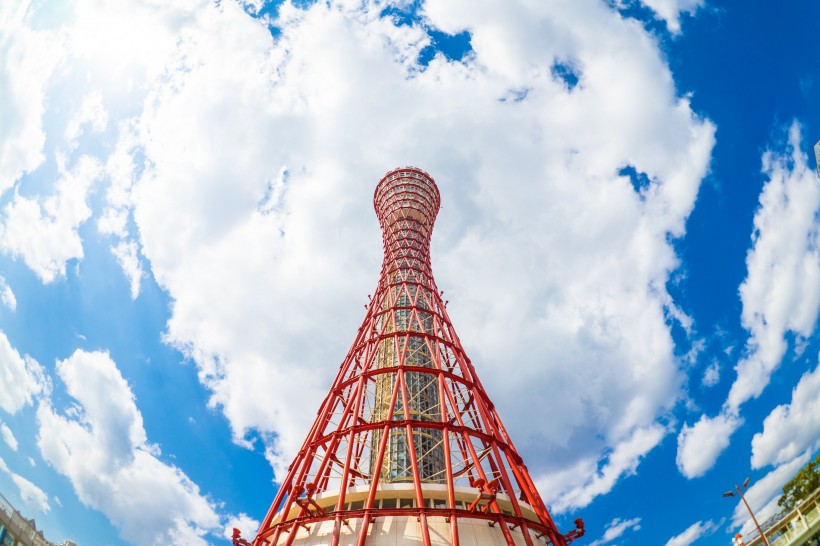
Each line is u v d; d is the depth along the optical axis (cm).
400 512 3666
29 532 3950
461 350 6294
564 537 4328
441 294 7956
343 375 5922
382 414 6262
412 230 9762
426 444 5972
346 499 4375
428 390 6662
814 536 4381
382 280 8375
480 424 5319
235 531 4700
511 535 3825
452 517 3575
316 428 5188
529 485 4516
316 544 3744
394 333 6091
